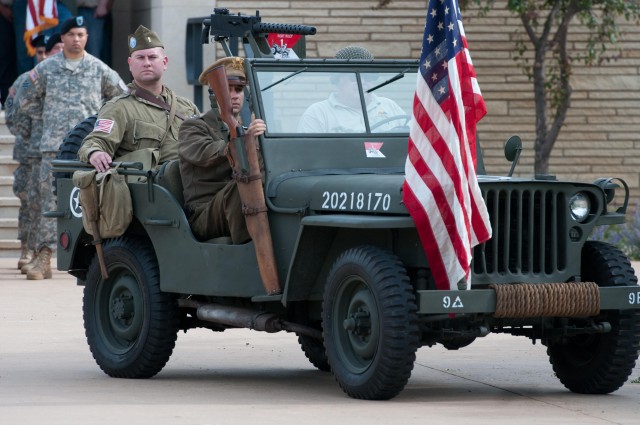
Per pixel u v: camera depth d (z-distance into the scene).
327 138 18.48
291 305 18.50
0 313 26.98
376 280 16.02
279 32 20.31
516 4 42.19
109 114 20.67
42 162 32.72
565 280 17.02
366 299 16.31
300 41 22.73
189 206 18.94
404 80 19.39
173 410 16.05
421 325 16.64
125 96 21.06
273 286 17.48
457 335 16.38
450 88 16.38
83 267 21.08
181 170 19.05
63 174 22.23
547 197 17.00
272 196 17.75
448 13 16.62
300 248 17.03
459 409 16.14
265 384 18.59
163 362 19.16
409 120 19.19
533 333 17.20
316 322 18.67
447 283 16.11
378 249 16.38
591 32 45.78
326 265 17.45
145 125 20.81
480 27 45.69
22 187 35.50
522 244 16.91
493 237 16.59
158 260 19.06
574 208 17.08
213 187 18.84
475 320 16.55
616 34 44.28
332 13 44.88
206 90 43.59
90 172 19.53
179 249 18.73
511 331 17.55
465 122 16.61
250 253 17.92
